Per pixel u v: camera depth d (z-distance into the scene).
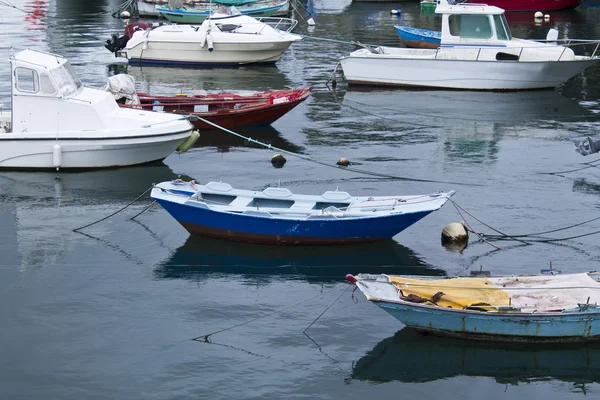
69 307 15.38
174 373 13.35
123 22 50.59
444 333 14.10
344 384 13.14
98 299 15.69
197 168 23.03
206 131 26.34
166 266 17.05
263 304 15.56
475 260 17.34
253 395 12.81
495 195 21.11
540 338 13.95
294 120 28.44
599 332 13.90
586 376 13.39
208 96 26.95
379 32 47.69
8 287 16.09
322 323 14.89
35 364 13.57
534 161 24.06
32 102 21.80
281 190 18.31
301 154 24.44
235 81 34.75
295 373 13.41
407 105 30.72
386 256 17.50
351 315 15.17
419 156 24.44
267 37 37.41
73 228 18.91
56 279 16.45
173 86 33.53
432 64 32.84
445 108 30.31
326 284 16.34
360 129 27.42
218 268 16.95
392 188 21.53
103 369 13.45
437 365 13.63
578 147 23.17
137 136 21.98
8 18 51.44
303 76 35.97
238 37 37.25
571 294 14.24
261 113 26.34
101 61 38.47
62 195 20.78
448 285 14.31
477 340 14.14
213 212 17.62
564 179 22.47
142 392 12.86
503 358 13.78
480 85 32.97
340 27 49.88
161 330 14.62
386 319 15.02
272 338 14.40
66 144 21.91
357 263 17.17
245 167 23.20
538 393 13.01
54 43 42.75
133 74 35.78
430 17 53.91
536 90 33.34
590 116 29.48
